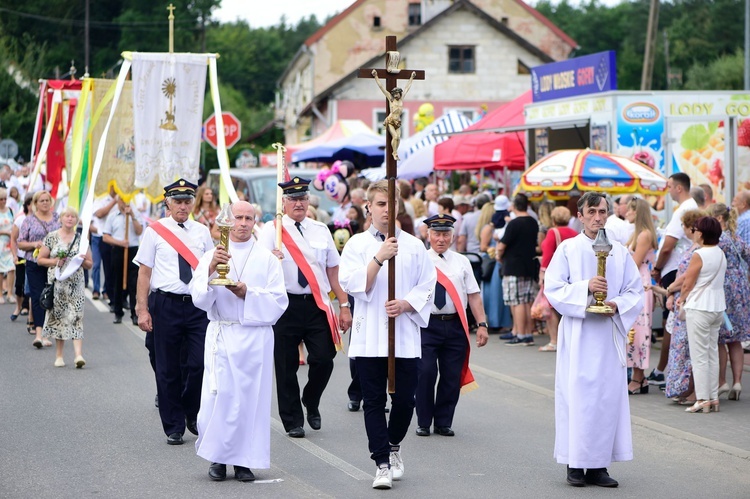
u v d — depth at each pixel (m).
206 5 64.81
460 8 50.81
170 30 14.35
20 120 49.97
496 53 51.22
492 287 16.05
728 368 12.77
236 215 7.83
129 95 15.32
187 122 14.41
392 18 55.44
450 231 9.50
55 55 61.34
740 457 8.52
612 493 7.44
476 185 25.08
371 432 7.57
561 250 7.79
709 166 16.14
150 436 9.20
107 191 15.34
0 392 11.23
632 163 14.17
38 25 63.22
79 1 64.44
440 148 21.73
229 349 7.64
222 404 7.62
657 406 10.65
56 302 12.77
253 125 77.50
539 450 8.85
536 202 18.22
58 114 19.41
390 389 7.44
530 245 15.05
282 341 9.31
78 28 64.06
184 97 14.36
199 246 9.14
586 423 7.53
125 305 18.33
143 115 14.28
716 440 9.12
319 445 8.98
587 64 17.77
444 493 7.41
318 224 9.60
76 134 15.20
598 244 7.47
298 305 9.35
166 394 8.94
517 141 20.80
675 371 10.52
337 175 19.25
